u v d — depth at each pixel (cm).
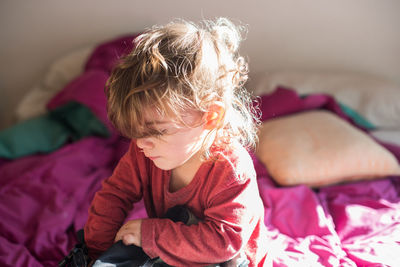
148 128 68
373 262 100
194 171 80
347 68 230
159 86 65
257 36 229
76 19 236
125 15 234
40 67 246
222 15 228
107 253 77
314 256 104
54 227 116
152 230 77
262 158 156
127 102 67
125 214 89
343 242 113
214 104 71
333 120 166
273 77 213
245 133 86
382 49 222
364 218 120
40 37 240
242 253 81
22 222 121
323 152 146
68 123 187
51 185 138
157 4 230
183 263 76
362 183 141
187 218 80
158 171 82
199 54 69
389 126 190
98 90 180
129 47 203
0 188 138
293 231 118
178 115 67
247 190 75
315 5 220
